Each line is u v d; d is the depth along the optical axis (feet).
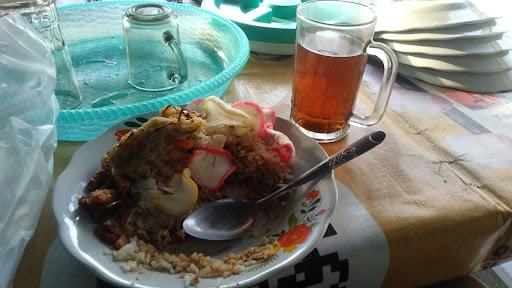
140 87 2.08
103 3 2.54
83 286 1.16
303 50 1.68
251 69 2.34
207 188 1.41
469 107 2.05
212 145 1.45
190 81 2.16
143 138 1.38
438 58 2.17
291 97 2.00
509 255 1.62
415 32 2.22
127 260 1.12
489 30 2.21
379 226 1.36
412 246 1.37
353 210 1.42
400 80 2.28
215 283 1.05
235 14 2.64
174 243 1.28
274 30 2.34
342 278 1.32
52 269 1.20
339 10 1.85
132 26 2.03
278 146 1.49
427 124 1.91
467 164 1.65
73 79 1.94
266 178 1.46
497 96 2.15
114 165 1.36
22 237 1.22
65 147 1.71
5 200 1.19
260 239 1.30
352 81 1.68
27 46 1.42
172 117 1.43
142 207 1.32
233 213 1.37
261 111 1.56
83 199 1.25
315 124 1.79
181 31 2.54
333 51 1.64
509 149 1.75
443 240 1.41
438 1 2.30
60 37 1.88
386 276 1.40
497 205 1.46
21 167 1.26
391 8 2.43
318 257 1.27
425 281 1.52
